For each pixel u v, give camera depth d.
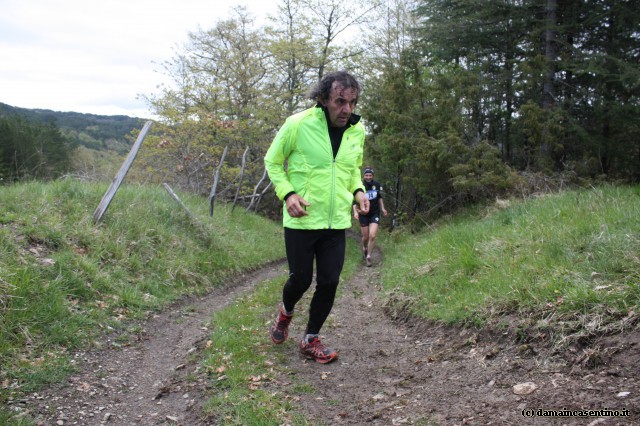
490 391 2.83
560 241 4.70
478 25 14.33
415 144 13.30
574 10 12.62
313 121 3.41
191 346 4.16
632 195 6.06
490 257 5.18
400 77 14.10
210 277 6.90
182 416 2.88
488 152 11.69
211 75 21.58
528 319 3.51
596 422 2.22
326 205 3.48
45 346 3.67
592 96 12.59
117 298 5.00
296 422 2.68
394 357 3.83
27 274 4.23
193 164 13.68
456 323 4.14
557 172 11.79
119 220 6.53
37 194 6.33
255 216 12.95
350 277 8.48
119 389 3.30
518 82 12.46
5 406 2.84
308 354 3.78
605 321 3.13
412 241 11.67
